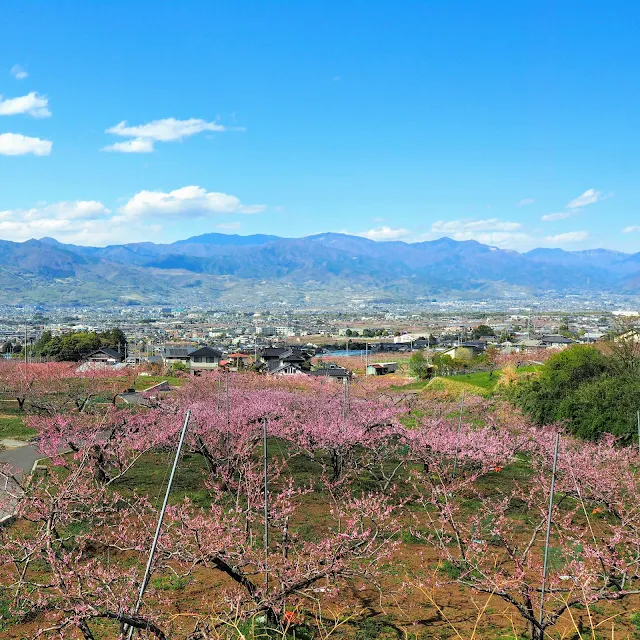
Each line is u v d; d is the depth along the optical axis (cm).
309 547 1238
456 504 1695
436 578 1245
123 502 1736
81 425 2191
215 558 970
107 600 797
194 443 2038
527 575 1243
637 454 2050
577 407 2708
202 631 831
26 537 1352
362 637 995
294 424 2416
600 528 1580
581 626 1058
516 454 2508
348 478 2100
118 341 9606
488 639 996
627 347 3303
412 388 5041
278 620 964
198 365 7950
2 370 4862
